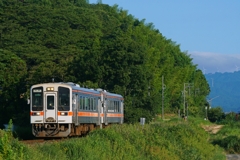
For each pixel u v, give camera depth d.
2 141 19.36
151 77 87.38
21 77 76.81
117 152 29.25
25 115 68.19
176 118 113.50
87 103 48.72
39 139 44.53
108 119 57.84
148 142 36.84
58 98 42.97
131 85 83.38
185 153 39.25
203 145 48.66
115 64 81.25
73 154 25.30
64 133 43.00
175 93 134.00
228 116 145.25
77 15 161.88
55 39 135.12
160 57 127.44
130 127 40.81
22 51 122.75
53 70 78.44
